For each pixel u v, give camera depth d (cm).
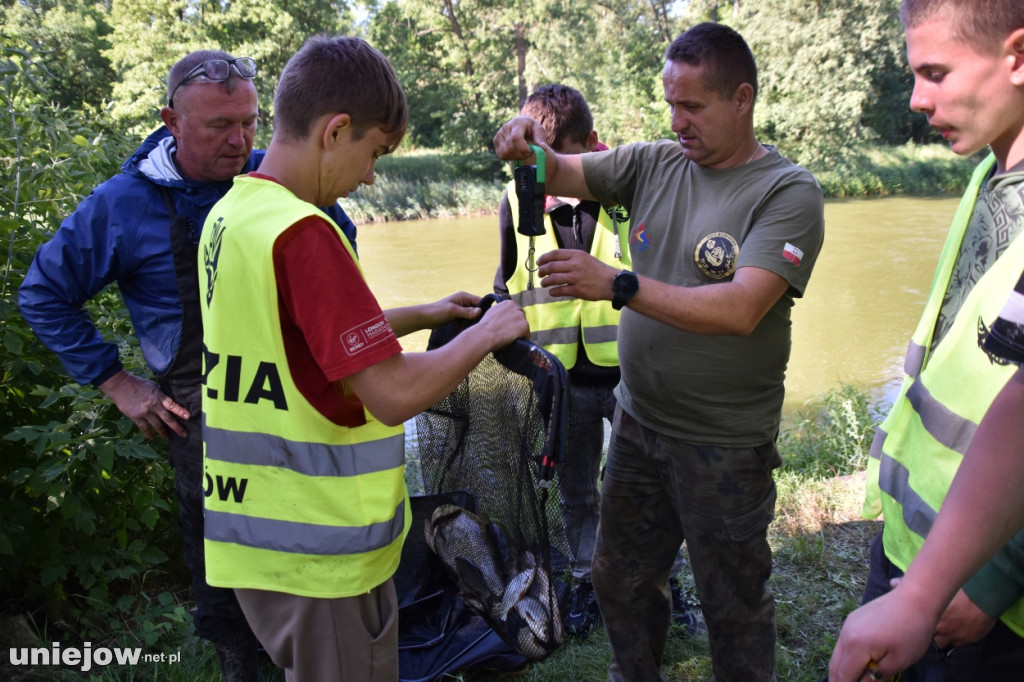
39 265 239
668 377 233
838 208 2289
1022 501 116
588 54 3500
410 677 281
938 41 143
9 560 306
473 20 3691
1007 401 119
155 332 243
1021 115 144
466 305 252
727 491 234
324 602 190
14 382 306
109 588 348
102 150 372
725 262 225
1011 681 146
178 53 3023
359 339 174
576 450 327
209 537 196
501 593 238
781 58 2938
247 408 187
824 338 902
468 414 239
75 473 301
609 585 262
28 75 354
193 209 239
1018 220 148
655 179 247
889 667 118
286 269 174
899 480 168
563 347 332
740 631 245
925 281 1180
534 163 249
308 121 181
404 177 2958
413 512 252
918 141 3494
